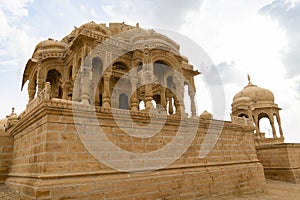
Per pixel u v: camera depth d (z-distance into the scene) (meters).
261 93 30.12
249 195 14.92
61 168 8.30
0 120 21.89
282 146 23.00
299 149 24.08
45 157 8.06
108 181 9.15
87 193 8.47
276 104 29.58
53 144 8.34
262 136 30.02
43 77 15.38
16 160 12.30
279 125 28.89
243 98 26.83
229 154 15.30
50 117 8.52
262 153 24.72
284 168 22.52
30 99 16.08
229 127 15.80
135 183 9.93
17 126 12.17
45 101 8.48
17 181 10.40
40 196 7.47
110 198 9.01
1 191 10.58
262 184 16.64
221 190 13.48
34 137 9.59
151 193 10.31
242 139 17.00
